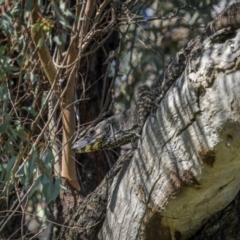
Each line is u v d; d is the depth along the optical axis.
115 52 13.24
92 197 10.59
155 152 8.96
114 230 9.86
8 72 10.98
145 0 12.98
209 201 9.14
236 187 9.13
